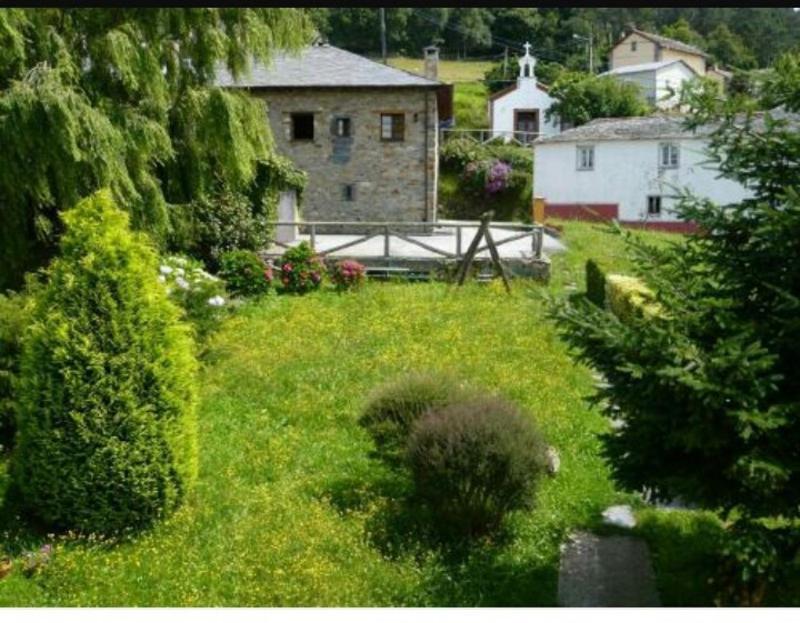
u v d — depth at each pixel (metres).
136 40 13.11
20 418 7.38
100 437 7.17
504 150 41.97
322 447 9.15
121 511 7.27
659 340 5.59
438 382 9.23
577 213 37.34
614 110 48.25
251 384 11.09
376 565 6.84
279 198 22.09
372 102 27.61
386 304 15.80
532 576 6.86
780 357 5.82
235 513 7.64
